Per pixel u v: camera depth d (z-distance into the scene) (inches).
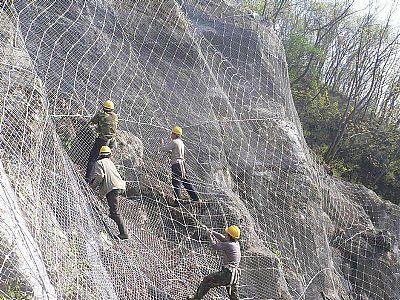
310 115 1019.3
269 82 474.6
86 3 324.8
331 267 403.9
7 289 130.6
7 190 159.2
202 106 371.9
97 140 250.4
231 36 482.9
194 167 330.6
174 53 379.6
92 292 170.4
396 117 1141.7
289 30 1195.9
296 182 406.0
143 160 300.5
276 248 348.2
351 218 505.0
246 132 409.7
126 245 232.8
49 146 211.9
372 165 932.6
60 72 278.1
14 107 195.9
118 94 312.2
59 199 195.0
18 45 230.7
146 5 374.3
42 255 156.3
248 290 277.7
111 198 227.9
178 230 280.7
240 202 338.0
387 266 471.2
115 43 332.2
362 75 1059.3
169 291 231.1
